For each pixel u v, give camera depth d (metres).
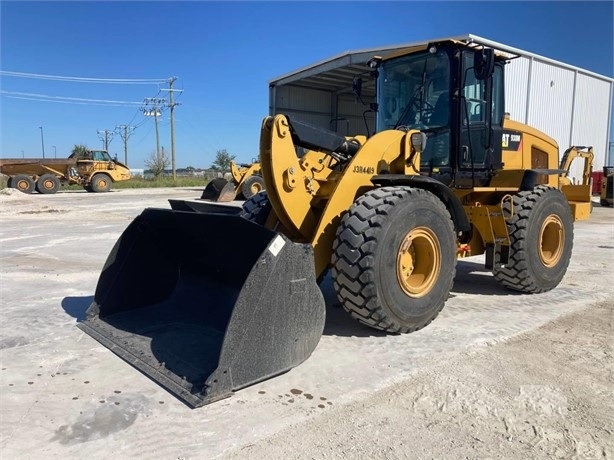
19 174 25.02
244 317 3.04
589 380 3.24
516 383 3.19
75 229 10.66
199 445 2.50
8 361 3.50
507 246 5.12
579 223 12.19
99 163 26.52
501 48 14.54
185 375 3.17
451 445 2.52
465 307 4.83
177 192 26.20
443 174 4.94
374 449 2.48
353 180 3.96
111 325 4.05
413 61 5.13
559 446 2.52
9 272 6.35
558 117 17.97
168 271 4.48
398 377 3.26
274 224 4.41
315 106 18.97
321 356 3.57
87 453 2.44
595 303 4.99
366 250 3.63
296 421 2.72
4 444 2.50
